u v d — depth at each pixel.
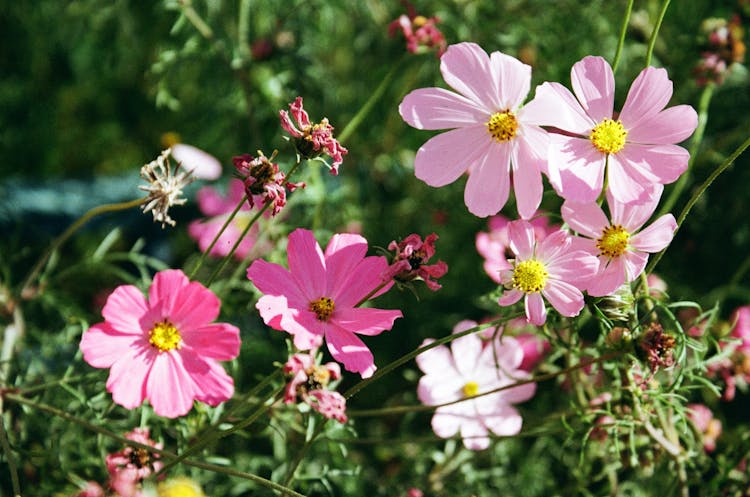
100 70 1.50
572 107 0.79
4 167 1.54
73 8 1.34
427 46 0.97
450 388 0.92
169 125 1.48
